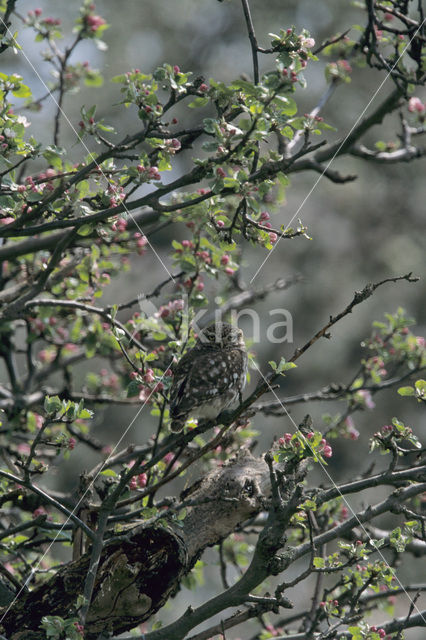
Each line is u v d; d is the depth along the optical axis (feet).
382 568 25.81
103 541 24.21
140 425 82.69
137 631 30.66
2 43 28.19
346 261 93.40
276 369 24.53
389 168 94.22
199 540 26.78
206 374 31.89
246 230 29.09
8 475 24.73
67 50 35.88
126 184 28.40
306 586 75.20
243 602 24.98
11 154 27.37
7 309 31.04
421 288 92.07
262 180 27.50
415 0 56.29
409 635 72.49
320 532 32.27
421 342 36.88
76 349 41.65
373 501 78.54
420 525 26.32
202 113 87.30
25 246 34.06
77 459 75.31
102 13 89.40
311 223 92.73
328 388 37.60
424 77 36.01
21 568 33.35
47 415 24.95
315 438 23.95
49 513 35.35
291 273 91.40
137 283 85.87
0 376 66.59
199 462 33.71
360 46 38.81
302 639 27.35
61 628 22.43
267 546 23.84
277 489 23.84
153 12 91.50
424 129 39.73
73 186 28.17
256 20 91.15
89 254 34.83
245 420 32.30
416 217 96.68
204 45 94.89
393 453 25.99
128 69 87.10
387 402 86.69
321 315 90.53
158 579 25.50
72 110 83.10
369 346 36.96
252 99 26.32
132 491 29.81
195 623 25.38
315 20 87.86
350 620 25.95
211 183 26.86
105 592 25.14
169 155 27.94
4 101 27.73
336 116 87.66
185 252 33.71
